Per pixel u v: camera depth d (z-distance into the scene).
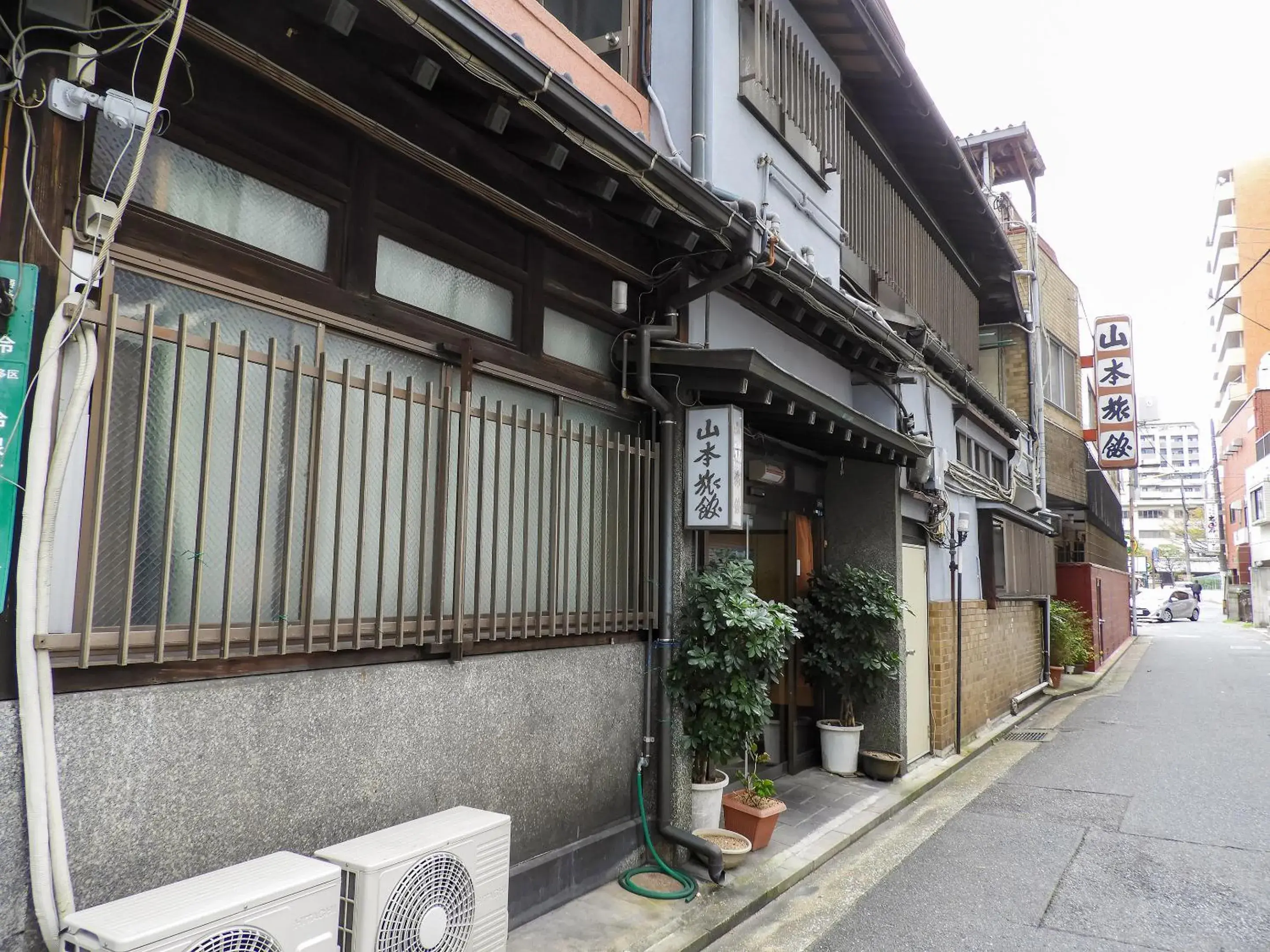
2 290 2.47
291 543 3.21
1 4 2.59
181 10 2.59
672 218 4.96
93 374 2.64
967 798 7.73
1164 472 92.44
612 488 5.13
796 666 8.10
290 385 3.37
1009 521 13.45
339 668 3.42
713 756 5.29
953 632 10.09
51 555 2.53
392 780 3.61
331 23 3.03
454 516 4.10
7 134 2.58
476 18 3.21
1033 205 16.30
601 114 3.90
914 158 9.74
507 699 4.27
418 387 4.04
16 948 2.42
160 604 2.77
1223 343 54.75
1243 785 8.20
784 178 6.99
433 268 4.23
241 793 3.02
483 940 3.31
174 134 3.07
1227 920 4.88
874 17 7.39
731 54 6.34
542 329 4.84
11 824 2.43
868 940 4.62
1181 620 46.38
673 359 5.26
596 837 4.85
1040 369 16.48
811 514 8.51
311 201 3.61
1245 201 49.03
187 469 3.03
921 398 9.68
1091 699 14.84
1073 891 5.36
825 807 6.98
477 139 4.25
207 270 3.13
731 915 4.68
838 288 7.16
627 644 5.18
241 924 2.45
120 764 2.69
